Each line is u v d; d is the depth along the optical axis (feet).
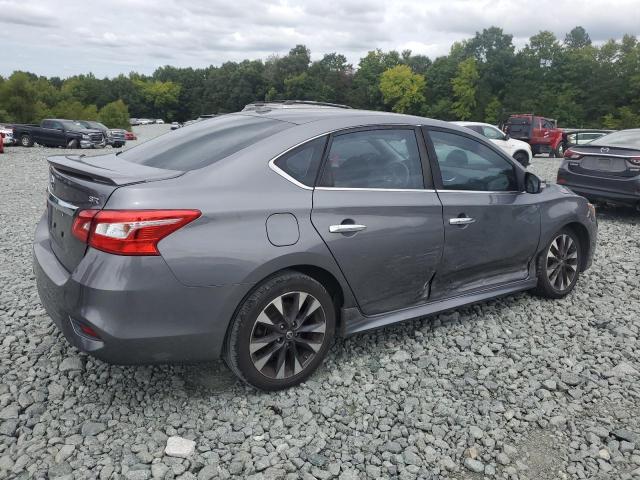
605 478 8.66
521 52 311.06
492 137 57.93
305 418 9.73
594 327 14.40
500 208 13.51
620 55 292.40
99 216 8.70
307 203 10.21
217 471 8.34
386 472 8.56
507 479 8.61
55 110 198.39
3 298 14.80
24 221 25.99
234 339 9.67
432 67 341.00
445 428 9.72
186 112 471.21
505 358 12.39
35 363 11.33
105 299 8.60
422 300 12.53
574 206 15.66
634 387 11.35
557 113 283.38
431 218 12.01
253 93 430.20
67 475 8.07
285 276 9.96
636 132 30.73
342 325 11.27
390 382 11.11
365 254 10.95
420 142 12.38
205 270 9.04
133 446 8.80
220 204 9.27
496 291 14.05
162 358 9.17
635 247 23.18
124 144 116.26
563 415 10.28
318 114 11.69
